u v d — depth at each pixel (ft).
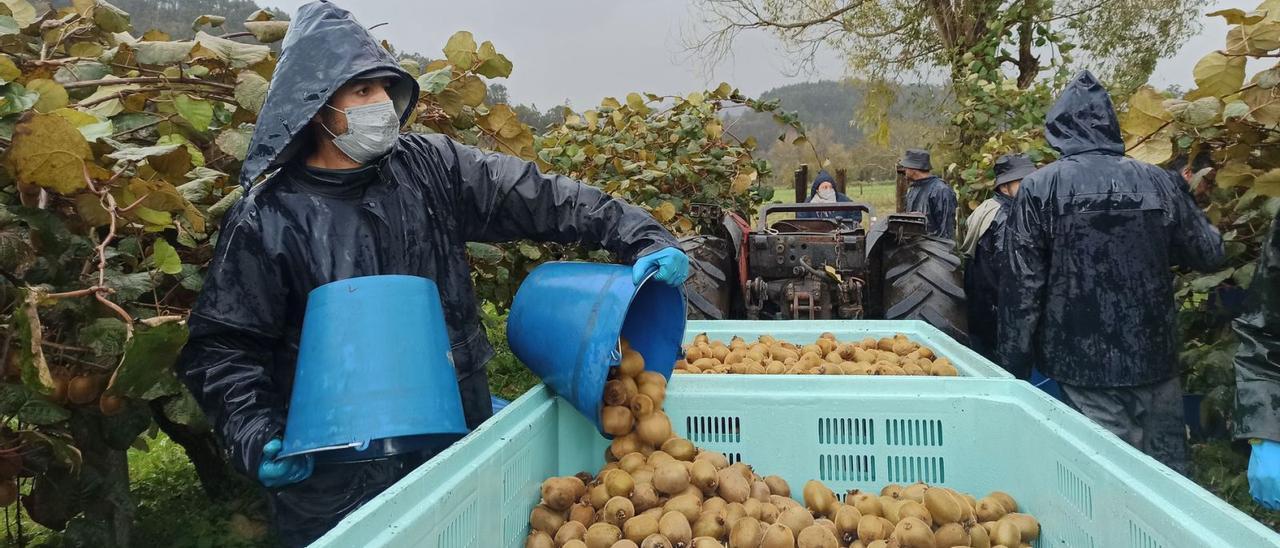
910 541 6.52
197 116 8.16
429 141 7.72
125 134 8.79
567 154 17.24
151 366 6.14
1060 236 10.18
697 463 7.34
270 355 7.06
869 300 16.58
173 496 12.22
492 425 6.34
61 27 9.39
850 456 7.91
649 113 23.11
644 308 8.51
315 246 6.81
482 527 5.84
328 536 4.03
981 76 30.09
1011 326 10.62
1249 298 7.61
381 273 7.02
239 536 10.82
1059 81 27.37
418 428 6.14
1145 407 10.12
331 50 6.59
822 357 10.65
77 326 7.18
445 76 10.64
